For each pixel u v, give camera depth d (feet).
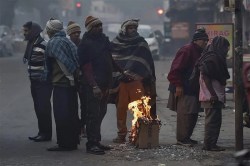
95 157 33.09
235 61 32.01
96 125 34.42
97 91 33.86
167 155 33.19
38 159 32.78
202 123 45.80
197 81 35.53
